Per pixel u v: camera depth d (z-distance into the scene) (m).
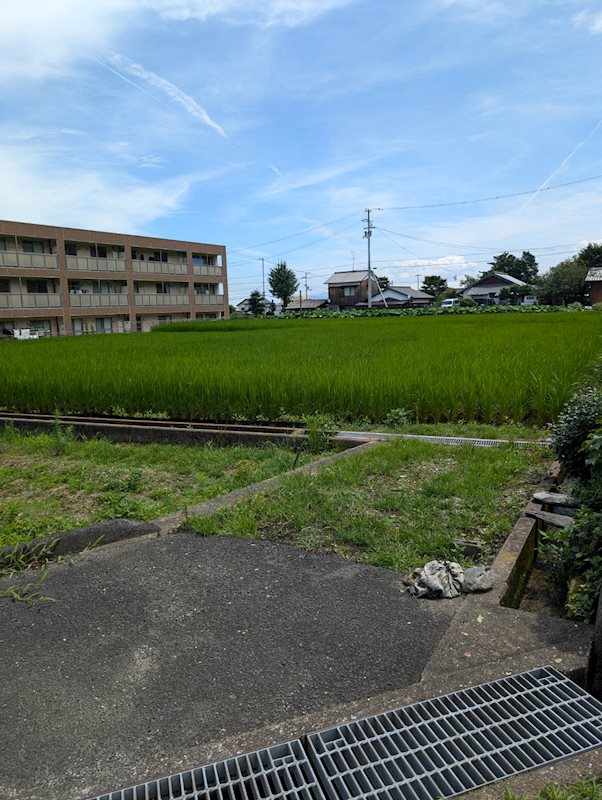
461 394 8.29
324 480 5.25
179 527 4.48
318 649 2.91
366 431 7.60
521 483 5.13
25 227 39.84
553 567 3.96
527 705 2.47
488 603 3.21
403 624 3.10
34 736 2.40
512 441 6.41
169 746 2.32
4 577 3.87
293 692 2.61
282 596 3.42
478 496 4.75
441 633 3.01
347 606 3.29
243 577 3.66
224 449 7.59
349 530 4.22
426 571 3.46
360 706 2.47
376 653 2.87
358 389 8.52
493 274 88.38
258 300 81.31
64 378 10.59
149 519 4.93
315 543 4.07
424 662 2.79
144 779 2.15
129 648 2.97
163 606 3.36
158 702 2.57
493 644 2.85
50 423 9.27
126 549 4.14
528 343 14.43
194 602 3.39
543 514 4.29
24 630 3.18
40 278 41.56
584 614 3.08
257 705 2.54
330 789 2.13
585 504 3.81
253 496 5.00
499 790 2.07
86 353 15.75
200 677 2.73
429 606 3.26
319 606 3.29
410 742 2.31
